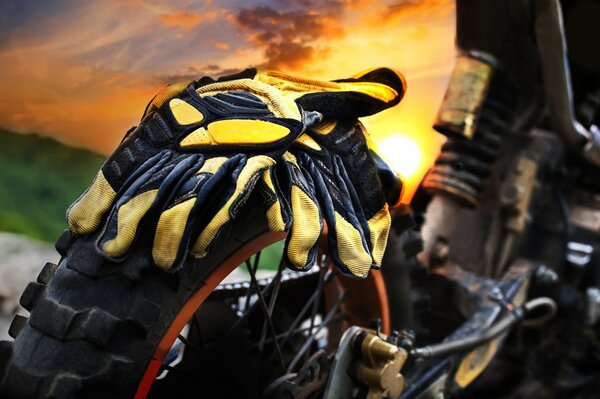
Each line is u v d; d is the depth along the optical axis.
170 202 0.59
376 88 0.75
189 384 0.73
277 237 0.69
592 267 1.38
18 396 0.56
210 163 0.62
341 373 0.75
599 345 1.28
